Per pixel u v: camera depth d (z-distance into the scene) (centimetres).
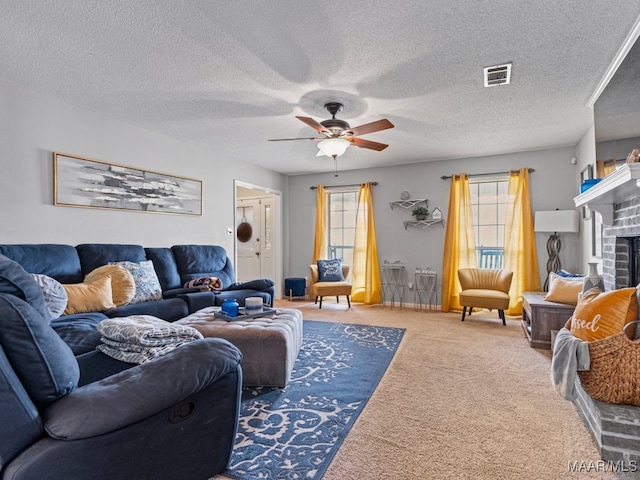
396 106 322
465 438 181
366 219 589
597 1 183
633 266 261
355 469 156
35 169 294
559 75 263
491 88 286
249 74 262
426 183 552
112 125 354
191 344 146
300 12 191
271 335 245
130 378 123
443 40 218
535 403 220
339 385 249
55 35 213
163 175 409
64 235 315
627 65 223
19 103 284
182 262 407
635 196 230
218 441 147
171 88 287
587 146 394
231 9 189
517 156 491
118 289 299
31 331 105
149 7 187
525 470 155
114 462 113
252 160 544
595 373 176
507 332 396
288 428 191
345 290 545
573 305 330
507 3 184
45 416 107
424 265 554
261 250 679
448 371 276
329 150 324
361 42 220
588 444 175
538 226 446
